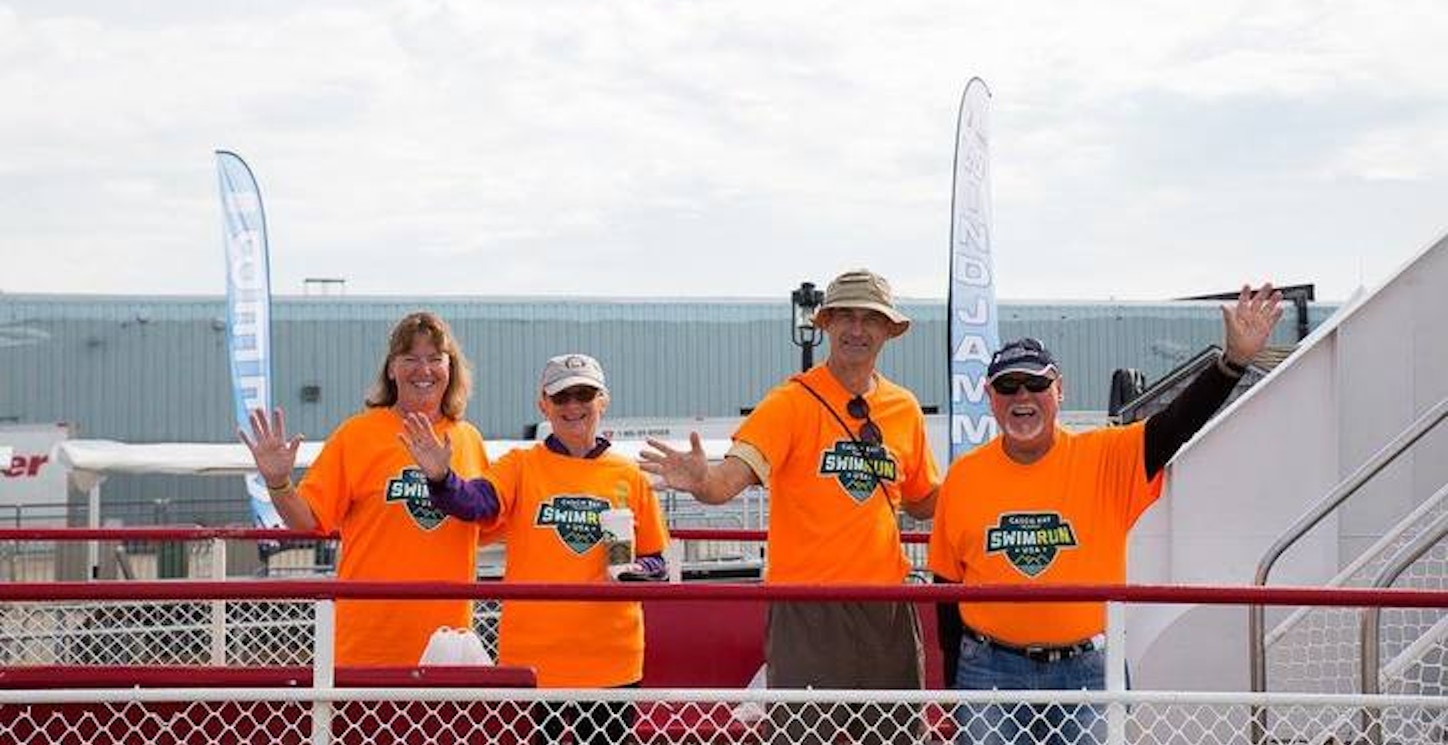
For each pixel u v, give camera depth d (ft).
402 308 118.52
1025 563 18.15
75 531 25.13
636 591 16.66
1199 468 25.86
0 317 112.68
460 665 18.02
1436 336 25.73
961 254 43.65
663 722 20.33
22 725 17.20
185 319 115.44
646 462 18.21
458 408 20.51
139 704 17.29
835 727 17.84
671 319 122.72
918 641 19.19
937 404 124.47
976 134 43.93
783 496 18.98
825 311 18.84
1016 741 17.56
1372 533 25.66
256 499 61.26
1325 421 25.88
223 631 25.52
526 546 19.74
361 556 19.98
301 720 17.37
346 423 20.31
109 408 113.80
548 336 120.06
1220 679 24.97
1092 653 18.02
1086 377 127.85
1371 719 19.57
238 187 62.08
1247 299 17.30
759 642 25.62
